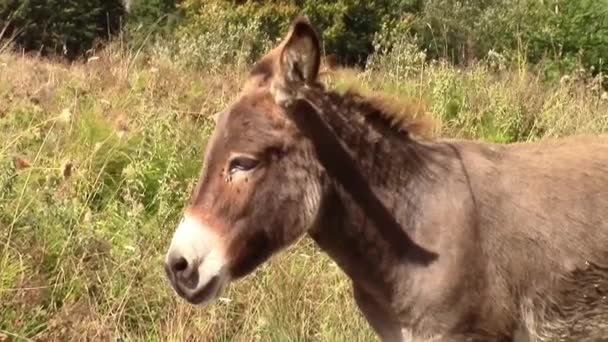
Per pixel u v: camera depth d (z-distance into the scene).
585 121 4.79
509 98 5.11
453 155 2.41
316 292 3.22
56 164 3.64
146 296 3.14
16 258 3.10
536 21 8.93
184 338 2.97
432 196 2.35
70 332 2.89
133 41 6.93
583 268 2.37
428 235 2.32
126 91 4.62
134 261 3.21
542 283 2.36
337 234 2.34
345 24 14.26
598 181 2.41
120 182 3.67
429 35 10.77
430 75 5.14
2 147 3.64
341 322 3.08
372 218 2.34
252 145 2.19
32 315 2.95
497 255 2.33
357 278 2.39
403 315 2.35
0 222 3.16
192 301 2.15
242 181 2.18
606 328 2.42
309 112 2.26
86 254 3.18
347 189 2.32
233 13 13.72
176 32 12.87
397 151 2.37
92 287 3.12
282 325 3.04
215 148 2.21
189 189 3.51
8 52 5.93
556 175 2.41
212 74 5.54
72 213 3.29
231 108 2.24
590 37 7.33
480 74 5.34
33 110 4.06
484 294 2.32
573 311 2.39
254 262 2.21
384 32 6.31
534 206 2.36
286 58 2.21
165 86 4.65
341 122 2.31
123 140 3.89
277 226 2.22
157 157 3.78
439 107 4.70
